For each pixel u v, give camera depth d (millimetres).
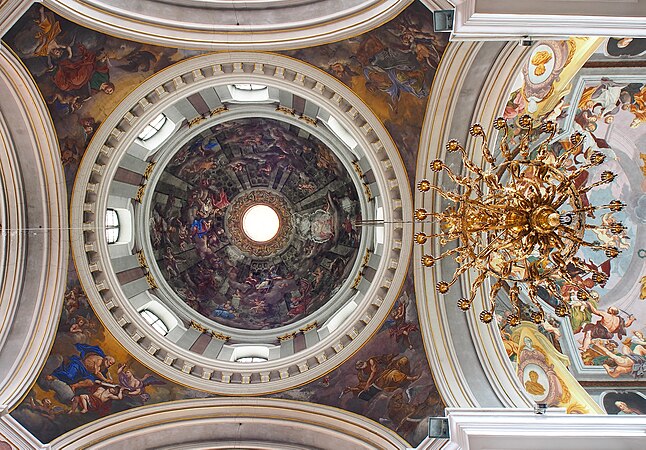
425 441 10961
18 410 11289
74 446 11531
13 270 11961
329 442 12492
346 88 12172
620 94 14172
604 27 8164
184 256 17031
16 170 11547
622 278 15352
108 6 10680
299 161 17438
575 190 8648
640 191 15312
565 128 14289
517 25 8164
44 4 9695
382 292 13188
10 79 10430
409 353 12695
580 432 9344
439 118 11875
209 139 16469
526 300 14328
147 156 14562
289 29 11422
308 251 17609
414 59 11289
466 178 9203
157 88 11945
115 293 12836
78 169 12094
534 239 8547
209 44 11469
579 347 14664
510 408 10883
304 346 14094
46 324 12062
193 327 15492
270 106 14906
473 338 12742
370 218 15203
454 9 8461
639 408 14078
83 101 11555
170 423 12445
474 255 9047
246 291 17562
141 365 12711
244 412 12750
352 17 11094
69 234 12336
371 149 12695
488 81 11203
